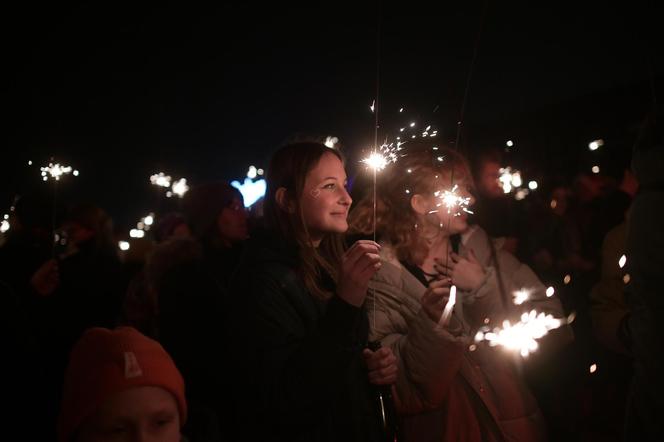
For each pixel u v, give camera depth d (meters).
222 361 2.61
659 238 2.11
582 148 6.99
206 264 3.01
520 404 2.48
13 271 4.00
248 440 2.08
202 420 2.02
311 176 2.22
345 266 2.02
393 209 2.71
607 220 4.64
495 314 2.62
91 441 1.67
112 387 1.67
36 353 2.20
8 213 5.28
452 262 2.67
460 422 2.42
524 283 2.83
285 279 2.12
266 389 1.97
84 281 4.21
